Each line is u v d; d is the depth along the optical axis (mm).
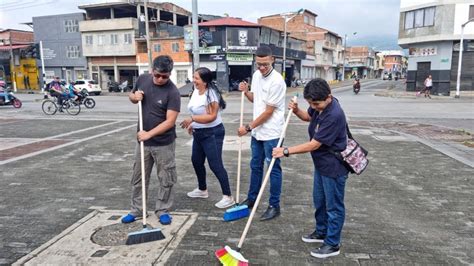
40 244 3557
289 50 40594
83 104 19203
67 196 4941
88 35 38406
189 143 8758
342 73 65438
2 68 43469
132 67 37812
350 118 13992
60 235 3686
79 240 3578
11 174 6051
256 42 33031
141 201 4117
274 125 4102
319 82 3168
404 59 103375
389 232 3836
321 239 3617
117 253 3326
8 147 8312
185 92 28391
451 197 4918
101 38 37938
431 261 3252
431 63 28359
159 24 37375
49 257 3256
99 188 5293
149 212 4316
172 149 4055
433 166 6520
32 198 4863
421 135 9992
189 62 33969
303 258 3303
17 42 44406
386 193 5074
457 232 3852
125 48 37031
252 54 32781
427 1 27344
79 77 40375
